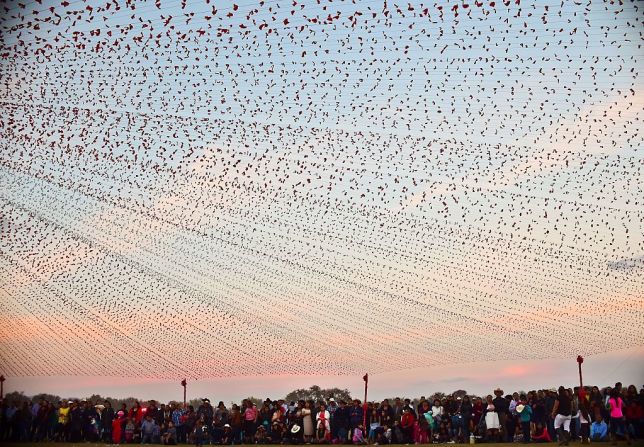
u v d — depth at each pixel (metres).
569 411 26.75
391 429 30.08
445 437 30.08
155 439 31.59
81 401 32.34
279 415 31.08
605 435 27.56
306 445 29.62
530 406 29.34
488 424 29.61
